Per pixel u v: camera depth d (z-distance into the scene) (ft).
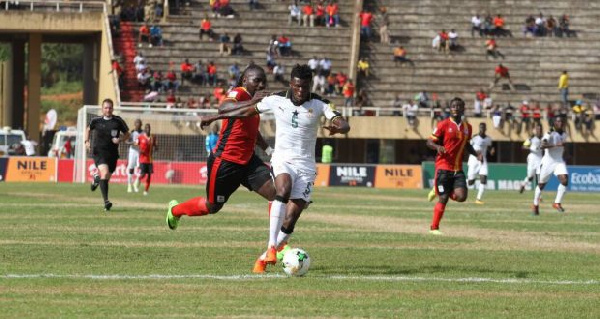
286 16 495.00
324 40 487.20
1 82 568.41
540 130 302.66
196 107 435.53
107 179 191.72
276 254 99.50
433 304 81.25
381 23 492.13
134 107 422.41
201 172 389.39
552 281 96.89
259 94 100.48
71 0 516.32
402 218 191.42
